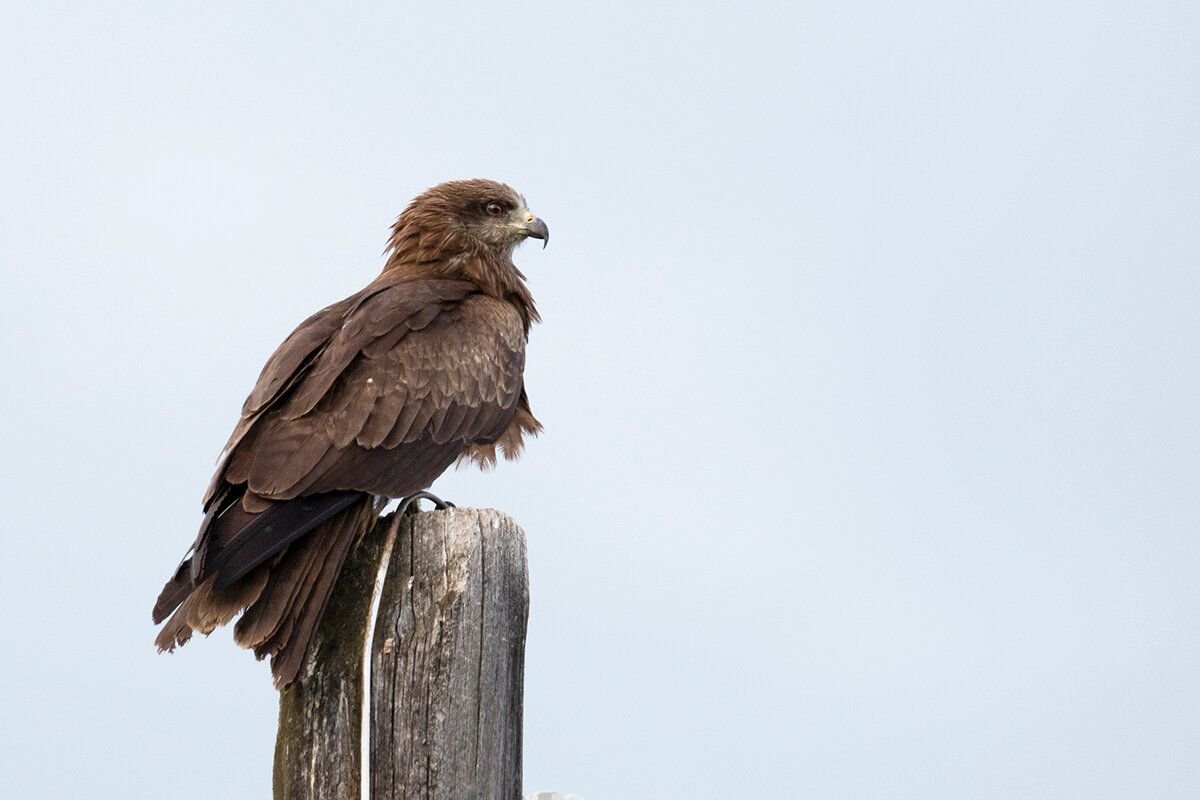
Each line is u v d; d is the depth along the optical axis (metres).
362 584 10.16
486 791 9.21
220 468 11.29
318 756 9.30
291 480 11.16
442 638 9.25
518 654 9.69
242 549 10.35
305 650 9.66
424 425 12.81
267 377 12.23
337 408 12.13
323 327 13.00
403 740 9.12
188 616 10.17
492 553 9.55
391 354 12.96
